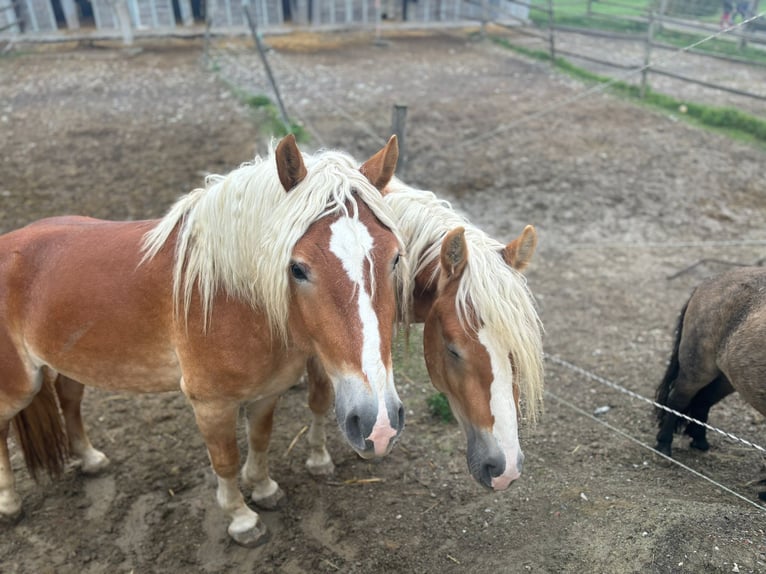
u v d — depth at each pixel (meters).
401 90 11.34
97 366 2.62
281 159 2.01
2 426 2.88
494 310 2.08
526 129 9.45
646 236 6.39
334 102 10.43
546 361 4.42
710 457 3.44
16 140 8.52
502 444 2.14
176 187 7.07
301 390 4.11
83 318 2.50
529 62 13.76
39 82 11.39
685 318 3.30
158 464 3.45
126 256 2.49
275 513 3.13
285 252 1.97
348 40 15.68
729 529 2.57
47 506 3.16
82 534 3.00
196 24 16.06
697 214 6.86
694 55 13.56
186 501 3.20
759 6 13.19
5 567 2.83
